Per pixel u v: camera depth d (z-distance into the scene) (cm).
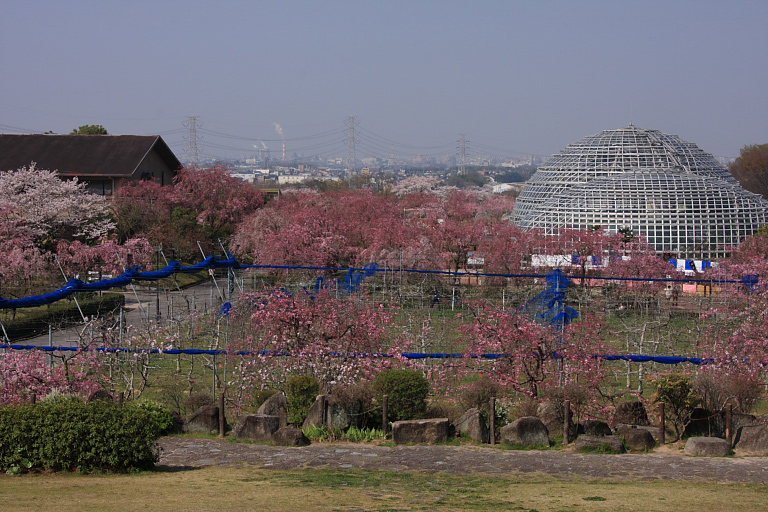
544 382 2991
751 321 3662
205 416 2505
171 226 7812
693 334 4309
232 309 3525
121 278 3544
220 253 8088
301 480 1848
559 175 10769
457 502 1612
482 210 12006
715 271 6178
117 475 1889
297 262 6388
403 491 1739
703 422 2433
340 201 9500
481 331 3048
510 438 2327
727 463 2105
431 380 3306
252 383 3016
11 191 7125
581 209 9462
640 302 5191
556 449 2300
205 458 2148
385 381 2517
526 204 11094
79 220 7219
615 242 6888
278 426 2425
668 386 2442
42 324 4478
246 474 1930
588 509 1536
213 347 3775
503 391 2905
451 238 7562
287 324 3100
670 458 2177
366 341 3159
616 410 2578
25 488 1678
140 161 9231
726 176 10600
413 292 5272
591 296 5500
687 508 1546
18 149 9369
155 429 2011
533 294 5178
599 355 3044
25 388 2808
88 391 2853
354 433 2414
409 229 7575
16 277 5412
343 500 1608
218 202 9050
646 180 9556
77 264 6203
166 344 3538
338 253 6788
